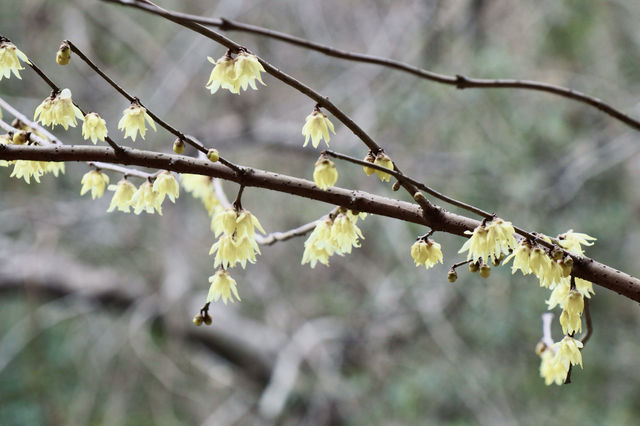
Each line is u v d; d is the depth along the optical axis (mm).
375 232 9570
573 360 2168
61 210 9172
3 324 10289
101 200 9188
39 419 9211
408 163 8875
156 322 9672
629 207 9211
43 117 2107
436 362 8820
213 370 9266
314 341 8992
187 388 9422
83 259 10234
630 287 2135
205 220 9961
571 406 8672
